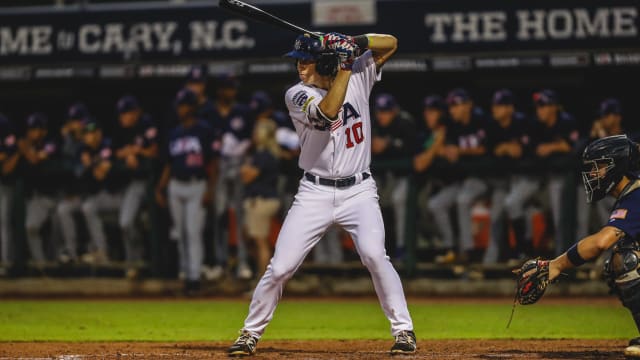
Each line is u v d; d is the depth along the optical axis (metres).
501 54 44.78
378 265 20.92
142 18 46.78
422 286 43.94
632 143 19.59
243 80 48.44
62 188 46.62
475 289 43.69
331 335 28.50
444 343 24.81
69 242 46.66
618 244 19.48
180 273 45.34
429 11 45.09
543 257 43.22
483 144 43.16
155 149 45.62
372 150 43.72
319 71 21.03
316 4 45.53
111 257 46.53
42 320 33.41
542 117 42.81
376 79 21.56
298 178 44.72
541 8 44.53
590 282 43.22
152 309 37.91
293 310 37.78
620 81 47.25
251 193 41.88
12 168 46.41
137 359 21.56
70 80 48.31
